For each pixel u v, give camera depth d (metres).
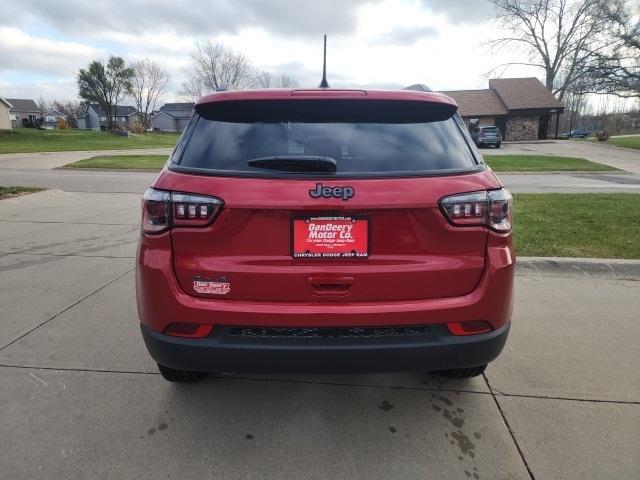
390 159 2.17
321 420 2.51
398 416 2.55
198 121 2.36
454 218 2.10
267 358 2.10
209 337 2.12
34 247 6.01
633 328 3.62
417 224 2.09
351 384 2.86
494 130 34.06
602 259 4.96
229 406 2.62
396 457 2.23
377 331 2.12
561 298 4.22
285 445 2.31
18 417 2.49
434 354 2.14
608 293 4.34
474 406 2.64
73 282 4.64
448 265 2.12
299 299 2.10
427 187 2.08
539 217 7.30
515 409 2.61
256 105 2.35
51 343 3.33
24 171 17.44
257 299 2.10
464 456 2.24
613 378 2.92
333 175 2.07
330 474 2.12
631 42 32.53
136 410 2.57
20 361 3.08
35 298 4.21
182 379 2.72
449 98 2.50
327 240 2.07
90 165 18.97
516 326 3.66
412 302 2.12
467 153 2.30
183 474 2.11
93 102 72.38
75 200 10.19
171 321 2.13
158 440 2.33
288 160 2.08
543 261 4.95
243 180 2.06
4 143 37.62
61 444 2.29
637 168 19.64
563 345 3.35
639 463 2.19
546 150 31.80
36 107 95.31
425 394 2.76
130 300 4.17
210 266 2.09
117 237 6.59
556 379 2.91
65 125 66.94
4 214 8.40
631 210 7.86
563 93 46.81
